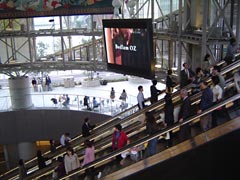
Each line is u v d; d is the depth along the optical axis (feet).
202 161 10.75
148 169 11.60
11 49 75.36
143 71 43.83
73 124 66.85
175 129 22.86
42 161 40.27
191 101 26.66
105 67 68.74
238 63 27.89
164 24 62.18
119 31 46.57
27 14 62.23
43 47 75.72
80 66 70.23
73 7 61.57
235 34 45.55
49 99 73.67
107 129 38.91
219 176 10.64
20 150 70.59
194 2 48.88
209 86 27.09
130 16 62.75
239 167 10.47
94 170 28.40
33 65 69.67
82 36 73.15
